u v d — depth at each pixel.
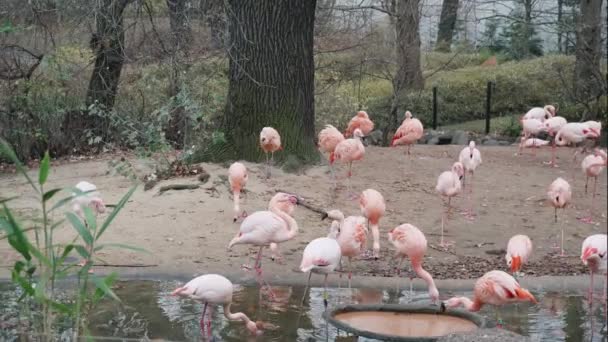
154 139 11.55
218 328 6.19
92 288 7.12
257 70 12.13
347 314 6.32
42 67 14.08
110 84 14.48
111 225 9.38
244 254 8.61
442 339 5.35
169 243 8.84
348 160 10.98
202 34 14.55
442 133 18.12
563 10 22.06
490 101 20.41
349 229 7.27
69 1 12.91
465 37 26.00
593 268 6.95
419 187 11.88
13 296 6.93
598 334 6.12
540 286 7.64
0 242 8.67
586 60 18.94
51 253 5.25
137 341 5.72
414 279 7.84
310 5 12.37
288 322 6.39
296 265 8.29
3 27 7.02
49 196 4.89
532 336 6.07
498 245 9.28
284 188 11.18
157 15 14.59
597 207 11.13
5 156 13.80
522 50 26.50
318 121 17.23
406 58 18.66
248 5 12.14
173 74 12.81
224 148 12.21
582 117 18.91
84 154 14.59
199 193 10.70
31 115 14.30
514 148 16.19
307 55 12.44
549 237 9.72
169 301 6.92
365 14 19.17
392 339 5.54
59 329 5.97
